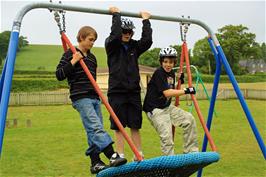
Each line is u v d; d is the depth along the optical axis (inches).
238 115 847.1
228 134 569.6
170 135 167.6
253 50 2522.1
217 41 191.5
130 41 172.2
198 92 1298.0
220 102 1188.5
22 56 3563.0
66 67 145.1
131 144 140.1
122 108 166.4
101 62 3420.3
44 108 1117.7
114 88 166.9
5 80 142.1
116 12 164.2
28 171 350.0
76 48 157.5
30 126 711.7
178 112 173.5
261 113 887.7
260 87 1833.2
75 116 898.7
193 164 141.2
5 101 139.5
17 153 439.8
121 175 142.6
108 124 721.0
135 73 169.3
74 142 516.1
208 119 201.9
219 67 192.7
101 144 143.0
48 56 3627.0
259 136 178.5
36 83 1865.2
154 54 2025.1
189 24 185.6
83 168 359.6
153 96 173.9
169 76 176.6
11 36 147.9
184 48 181.6
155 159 136.5
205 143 199.5
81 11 159.6
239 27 2480.3
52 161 392.8
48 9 154.2
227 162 371.6
